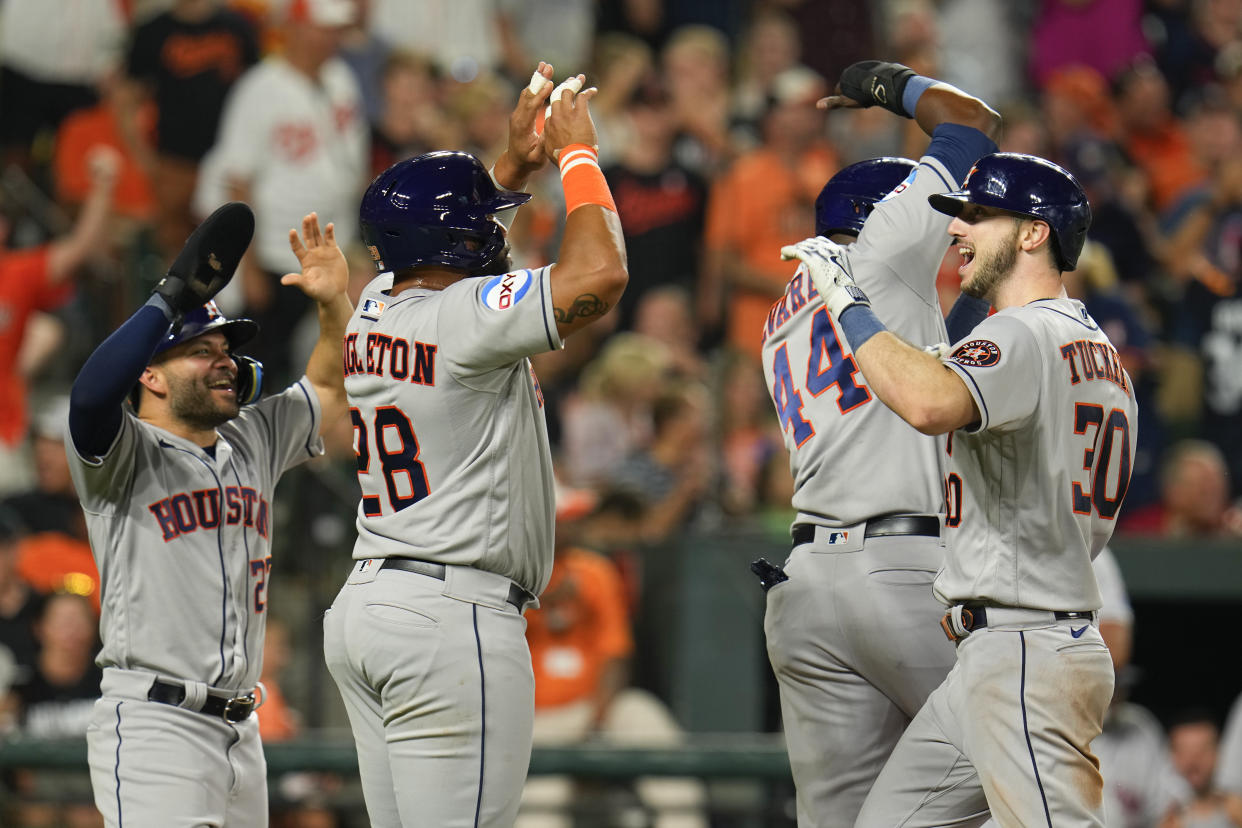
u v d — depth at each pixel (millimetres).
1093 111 41312
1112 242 37750
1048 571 13969
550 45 41500
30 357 33812
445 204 14555
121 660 16406
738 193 36875
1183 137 42719
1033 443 13773
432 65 37781
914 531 15297
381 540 14469
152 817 15961
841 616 15352
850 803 15789
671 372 34781
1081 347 14102
